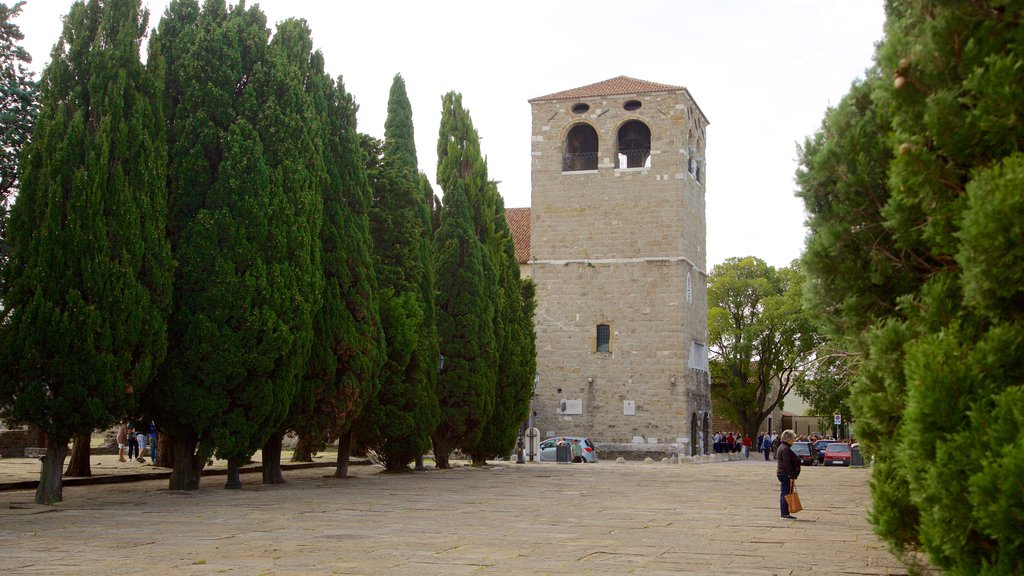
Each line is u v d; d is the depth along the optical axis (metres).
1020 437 6.29
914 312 8.46
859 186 9.27
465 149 44.50
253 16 28.20
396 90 43.25
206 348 23.81
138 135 22.58
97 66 22.23
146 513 19.53
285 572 11.98
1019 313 7.11
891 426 9.09
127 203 21.95
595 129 61.69
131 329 21.59
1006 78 6.86
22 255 21.00
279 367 25.23
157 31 26.56
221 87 25.78
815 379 63.56
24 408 20.41
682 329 58.81
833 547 15.44
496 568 12.62
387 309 33.47
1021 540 6.25
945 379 7.05
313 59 31.58
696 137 64.56
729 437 78.31
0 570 11.91
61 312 20.64
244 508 20.86
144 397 24.17
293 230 25.91
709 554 14.43
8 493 24.00
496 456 44.75
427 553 14.02
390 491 26.89
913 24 8.47
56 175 21.14
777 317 72.62
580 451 53.56
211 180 25.31
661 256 59.56
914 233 8.45
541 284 61.31
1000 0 7.24
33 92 24.33
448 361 40.34
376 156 36.88
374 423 33.56
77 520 18.06
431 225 42.59
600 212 60.81
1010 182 6.55
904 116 7.96
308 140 27.42
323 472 37.22
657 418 58.50
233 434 24.45
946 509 6.98
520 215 75.31
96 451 48.16
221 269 24.22
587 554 14.18
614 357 59.62
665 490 29.14
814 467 54.19
